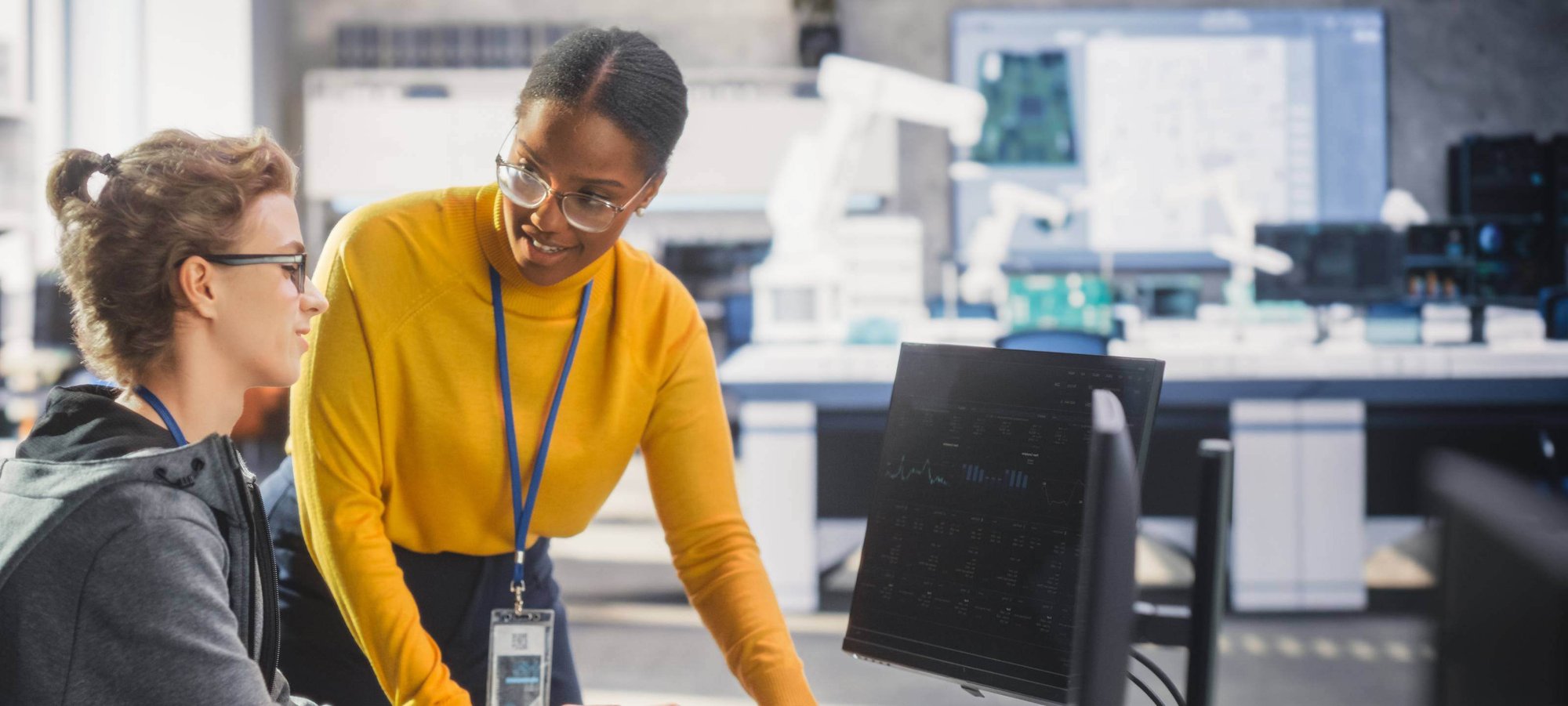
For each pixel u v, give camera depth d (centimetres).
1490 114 825
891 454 110
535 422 122
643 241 805
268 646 100
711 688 349
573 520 132
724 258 802
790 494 416
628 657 382
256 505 98
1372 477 421
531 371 120
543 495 126
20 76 659
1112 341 468
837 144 425
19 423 432
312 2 822
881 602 107
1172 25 812
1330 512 414
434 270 117
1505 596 56
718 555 124
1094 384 100
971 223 820
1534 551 55
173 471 86
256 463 421
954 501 106
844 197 439
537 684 110
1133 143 816
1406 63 824
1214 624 75
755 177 798
